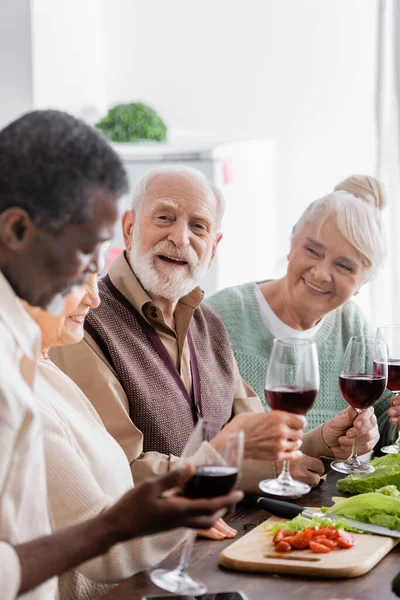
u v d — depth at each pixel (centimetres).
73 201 101
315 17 436
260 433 158
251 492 190
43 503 118
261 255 441
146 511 106
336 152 438
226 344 233
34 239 103
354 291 253
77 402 162
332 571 133
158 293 210
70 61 450
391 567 140
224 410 224
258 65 451
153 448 201
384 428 253
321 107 439
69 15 448
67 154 101
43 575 100
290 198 448
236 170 404
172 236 208
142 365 203
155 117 427
